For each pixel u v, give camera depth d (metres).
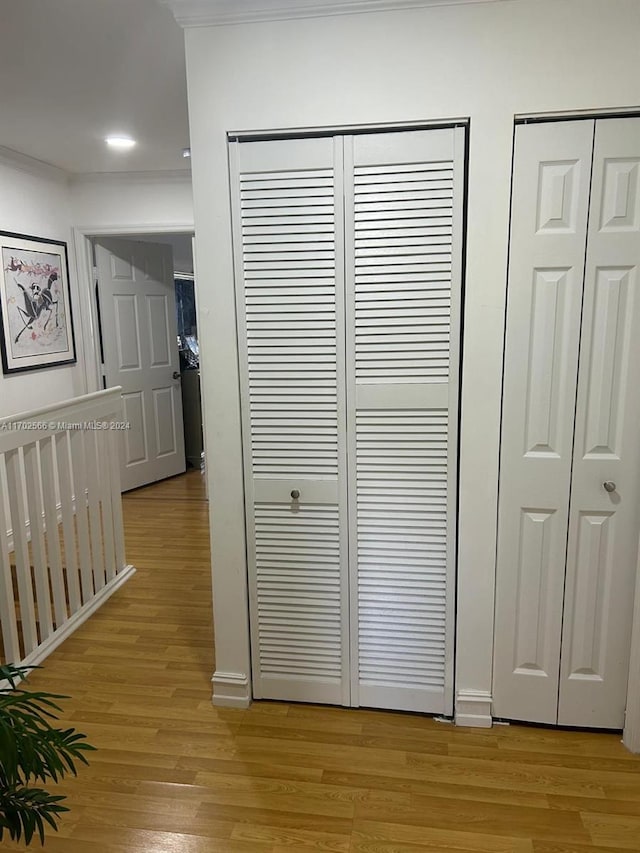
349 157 1.87
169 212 4.31
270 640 2.23
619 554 1.96
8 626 2.36
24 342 3.84
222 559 2.16
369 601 2.14
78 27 2.06
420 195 1.86
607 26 1.69
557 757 1.98
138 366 4.89
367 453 2.05
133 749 2.03
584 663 2.04
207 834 1.70
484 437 1.95
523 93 1.75
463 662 2.10
